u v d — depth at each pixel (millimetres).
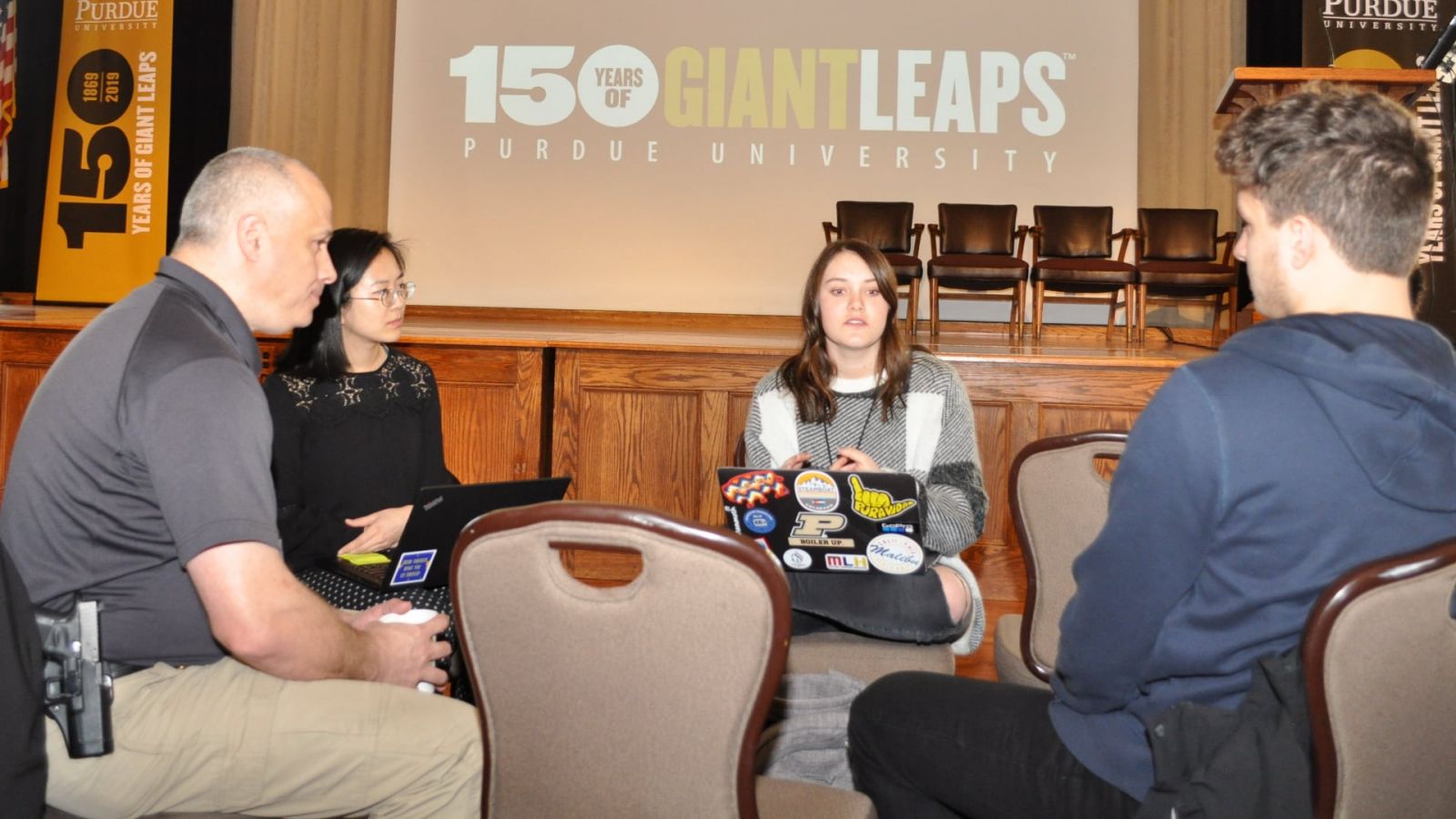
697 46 7598
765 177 7570
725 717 1132
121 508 1424
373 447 2334
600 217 7668
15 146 7875
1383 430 1089
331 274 1726
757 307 7594
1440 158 4414
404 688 1501
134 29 7664
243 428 1413
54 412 1439
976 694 1362
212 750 1417
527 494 2061
